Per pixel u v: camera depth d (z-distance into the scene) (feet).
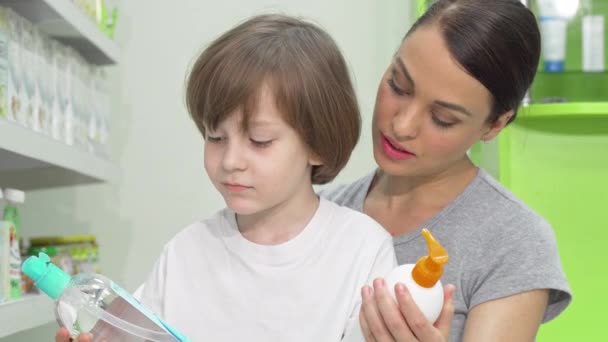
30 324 6.84
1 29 6.59
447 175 5.16
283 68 4.24
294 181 4.34
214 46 4.41
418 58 4.59
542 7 9.95
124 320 3.65
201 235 4.67
